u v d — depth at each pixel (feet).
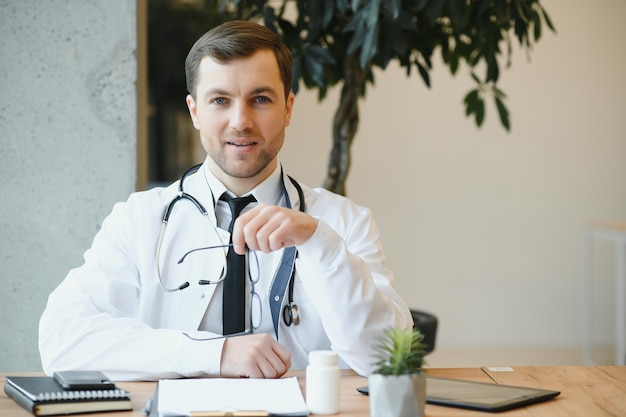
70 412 4.02
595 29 17.06
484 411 4.09
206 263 5.63
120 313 5.52
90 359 4.92
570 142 17.20
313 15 7.87
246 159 5.36
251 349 4.77
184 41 15.02
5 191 7.65
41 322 5.23
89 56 7.62
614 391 4.60
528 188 17.26
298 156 17.02
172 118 16.15
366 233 5.92
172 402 4.01
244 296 5.57
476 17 8.21
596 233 15.43
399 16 7.51
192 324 5.54
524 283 17.34
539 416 4.04
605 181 17.29
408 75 8.89
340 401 4.33
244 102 5.25
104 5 7.61
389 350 3.84
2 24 7.59
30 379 4.46
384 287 5.55
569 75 17.10
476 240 17.30
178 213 5.77
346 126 8.65
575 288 17.35
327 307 4.90
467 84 17.03
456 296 17.35
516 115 17.12
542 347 17.39
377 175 17.17
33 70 7.62
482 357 16.26
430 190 17.22
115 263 5.65
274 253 5.63
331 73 8.91
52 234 7.64
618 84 17.16
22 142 7.63
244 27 5.30
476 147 17.16
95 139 7.63
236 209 5.68
